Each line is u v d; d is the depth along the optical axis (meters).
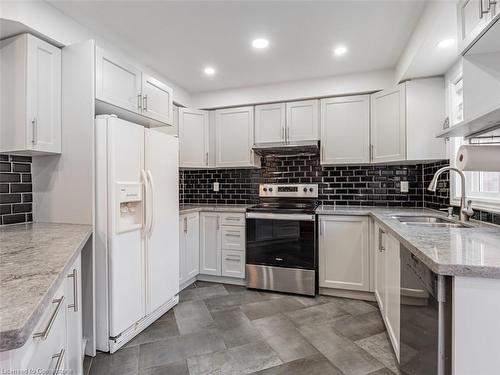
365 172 3.09
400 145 2.53
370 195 3.07
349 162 2.87
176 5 1.76
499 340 0.90
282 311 2.37
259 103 3.18
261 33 2.11
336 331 2.04
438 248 1.10
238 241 2.99
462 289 0.91
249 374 1.58
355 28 2.03
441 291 0.96
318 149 3.06
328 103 2.94
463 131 1.56
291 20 1.94
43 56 1.71
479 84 1.35
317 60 2.55
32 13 1.62
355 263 2.59
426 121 2.43
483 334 0.90
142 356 1.75
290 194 3.32
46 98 1.72
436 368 0.98
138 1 1.72
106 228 1.76
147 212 2.01
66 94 1.81
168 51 2.39
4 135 1.67
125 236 1.87
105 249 1.76
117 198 1.78
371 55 2.45
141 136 2.02
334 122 2.92
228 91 3.27
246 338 1.95
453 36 1.78
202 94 3.37
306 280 2.69
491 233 1.41
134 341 1.92
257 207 3.05
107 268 1.76
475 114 1.29
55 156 1.85
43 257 1.05
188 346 1.86
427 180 2.82
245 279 2.96
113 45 2.26
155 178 2.16
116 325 1.79
